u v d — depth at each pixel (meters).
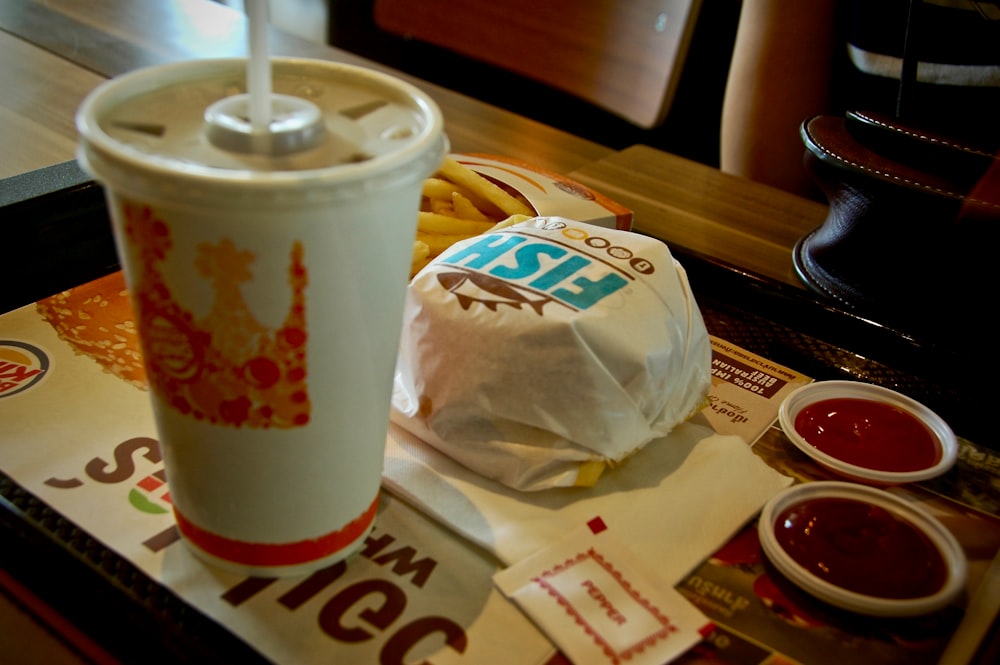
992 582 0.63
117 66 1.25
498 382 0.65
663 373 0.68
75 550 0.57
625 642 0.54
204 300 0.46
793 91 1.65
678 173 1.24
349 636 0.54
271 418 0.50
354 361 0.51
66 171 0.89
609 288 0.68
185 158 0.45
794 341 0.87
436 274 0.71
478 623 0.55
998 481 0.73
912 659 0.56
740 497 0.68
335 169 0.43
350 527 0.58
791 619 0.58
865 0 1.50
